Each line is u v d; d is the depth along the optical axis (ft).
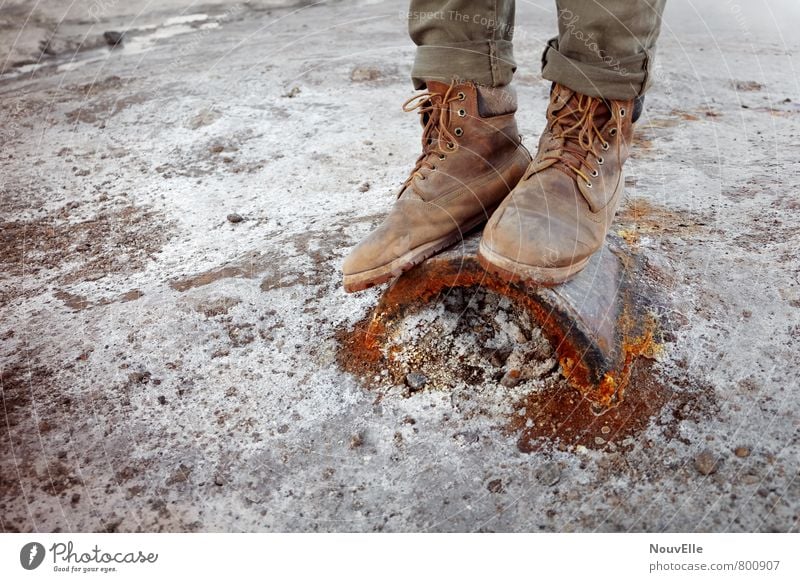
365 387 4.76
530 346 4.63
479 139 4.57
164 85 11.34
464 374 4.67
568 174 4.29
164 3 15.44
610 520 3.73
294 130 9.40
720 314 4.96
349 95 10.53
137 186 8.28
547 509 3.84
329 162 8.45
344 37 14.05
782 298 5.08
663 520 3.69
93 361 5.16
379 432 4.42
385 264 4.43
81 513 3.98
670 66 12.36
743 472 3.85
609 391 4.30
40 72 12.79
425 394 4.63
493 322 4.77
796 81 11.62
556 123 4.43
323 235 6.58
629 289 4.93
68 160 9.07
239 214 7.37
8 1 13.88
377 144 8.86
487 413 4.43
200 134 9.45
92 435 4.51
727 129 9.16
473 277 4.42
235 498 4.07
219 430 4.52
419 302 4.81
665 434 4.13
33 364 5.17
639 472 3.95
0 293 6.27
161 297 5.84
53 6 14.11
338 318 5.38
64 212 7.83
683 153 8.28
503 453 4.18
